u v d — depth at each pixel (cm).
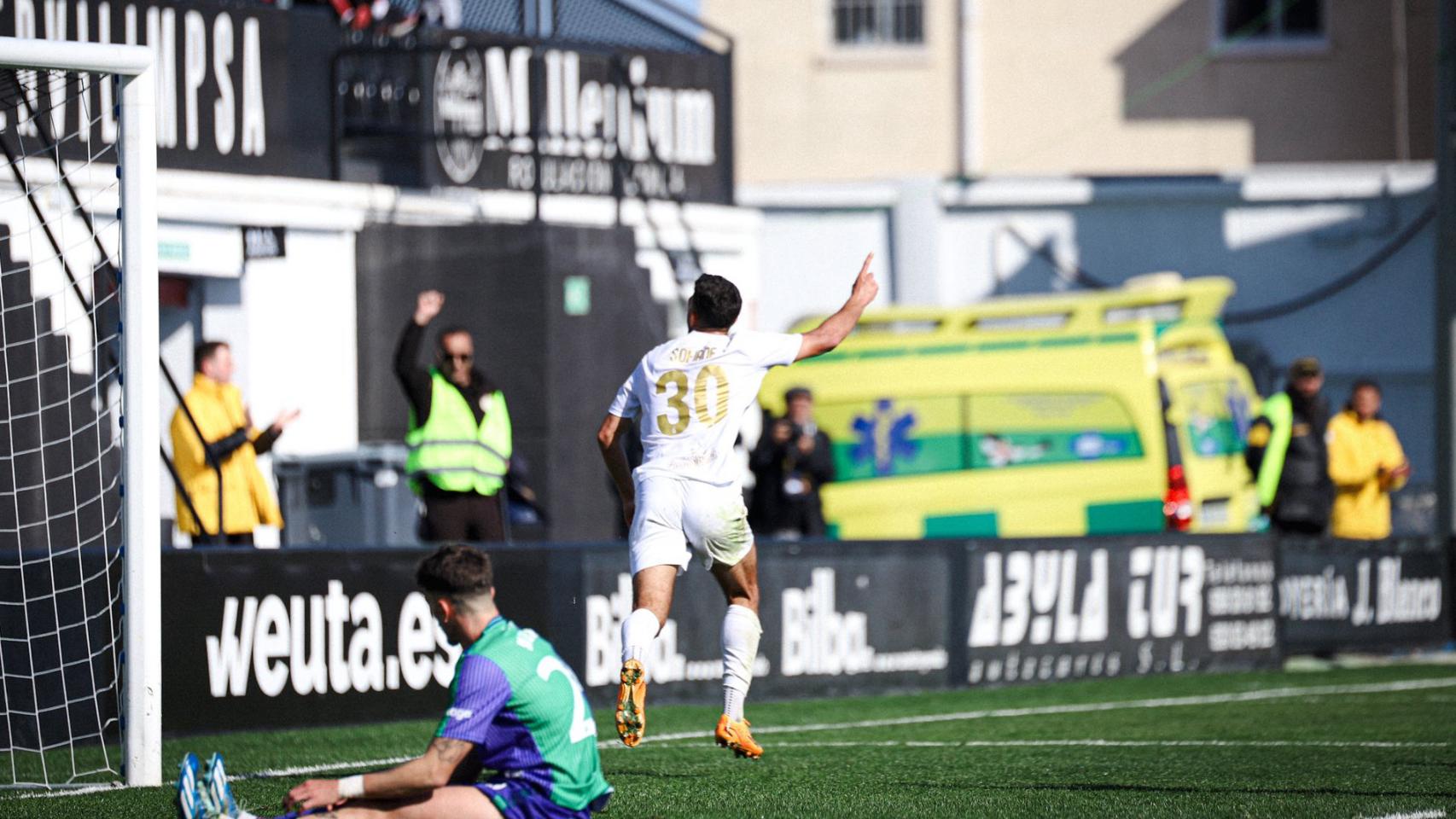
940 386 5622
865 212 8438
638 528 2634
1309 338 8462
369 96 5762
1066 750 3309
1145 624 4862
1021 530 5475
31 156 4575
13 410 4241
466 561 2003
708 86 6575
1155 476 5400
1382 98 8875
